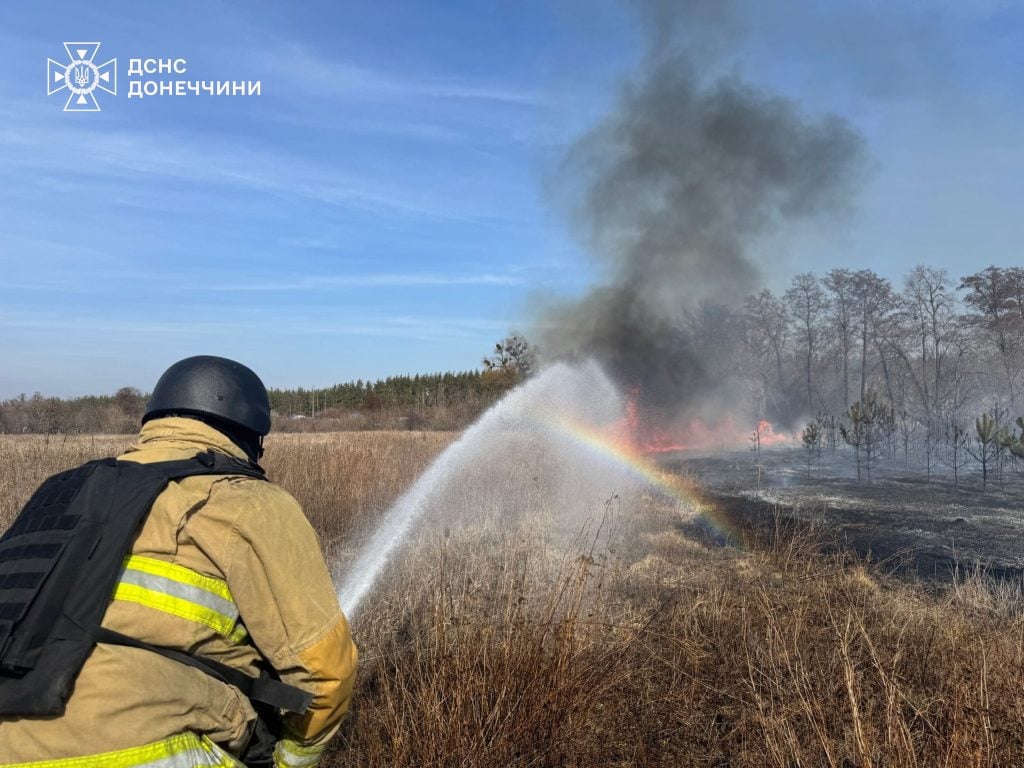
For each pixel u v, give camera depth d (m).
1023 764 2.74
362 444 12.68
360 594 5.48
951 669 3.43
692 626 4.43
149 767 1.42
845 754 3.00
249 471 1.77
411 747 3.02
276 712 1.76
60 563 1.46
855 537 8.54
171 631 1.52
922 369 29.47
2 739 1.38
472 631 3.55
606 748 3.27
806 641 4.02
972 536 8.64
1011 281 25.73
